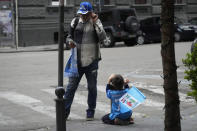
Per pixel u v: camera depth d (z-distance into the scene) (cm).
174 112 675
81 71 1047
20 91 1495
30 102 1309
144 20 3825
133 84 1611
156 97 1390
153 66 2128
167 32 643
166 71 657
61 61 765
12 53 3145
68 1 4103
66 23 4084
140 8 4706
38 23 3853
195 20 4331
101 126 970
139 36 3694
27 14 3775
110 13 3453
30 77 1822
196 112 1135
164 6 639
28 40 3791
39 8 3856
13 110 1200
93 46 1039
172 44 647
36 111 1188
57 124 742
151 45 3628
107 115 1002
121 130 923
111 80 976
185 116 1083
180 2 5159
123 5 4541
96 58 1050
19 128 998
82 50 1034
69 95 1049
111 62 2319
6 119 1094
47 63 2334
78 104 1284
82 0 4188
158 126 962
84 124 1001
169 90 663
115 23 3409
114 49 3212
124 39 3491
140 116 1119
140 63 2259
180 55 2597
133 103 952
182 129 919
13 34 3606
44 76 1844
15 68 2138
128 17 3425
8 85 1625
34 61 2456
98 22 1027
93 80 1051
